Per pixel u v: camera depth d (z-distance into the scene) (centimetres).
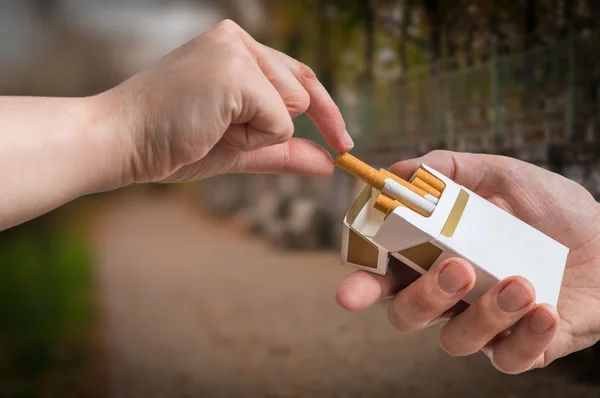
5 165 33
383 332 100
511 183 51
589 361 71
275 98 35
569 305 49
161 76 35
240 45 36
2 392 91
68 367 99
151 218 286
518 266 41
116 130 35
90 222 243
